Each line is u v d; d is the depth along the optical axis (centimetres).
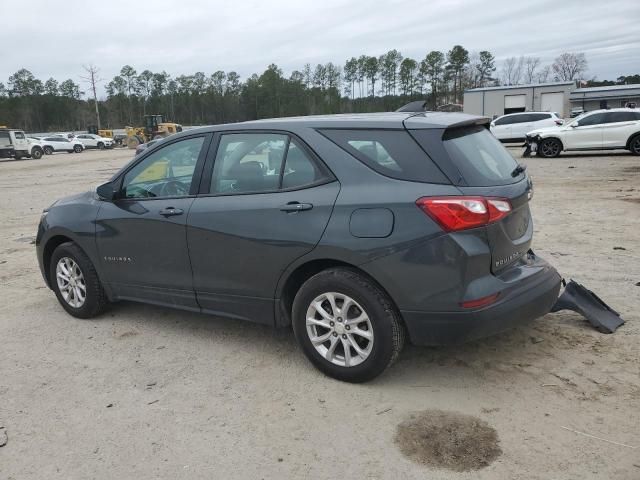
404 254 329
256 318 401
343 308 358
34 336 475
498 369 379
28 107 10775
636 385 349
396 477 276
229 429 323
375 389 361
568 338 420
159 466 292
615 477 269
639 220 824
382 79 9856
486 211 325
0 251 828
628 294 507
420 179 334
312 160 368
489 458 287
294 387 368
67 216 500
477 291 326
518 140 2634
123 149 5578
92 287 495
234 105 10388
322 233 353
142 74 11644
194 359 418
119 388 377
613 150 2084
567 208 957
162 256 438
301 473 282
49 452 308
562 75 8281
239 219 388
